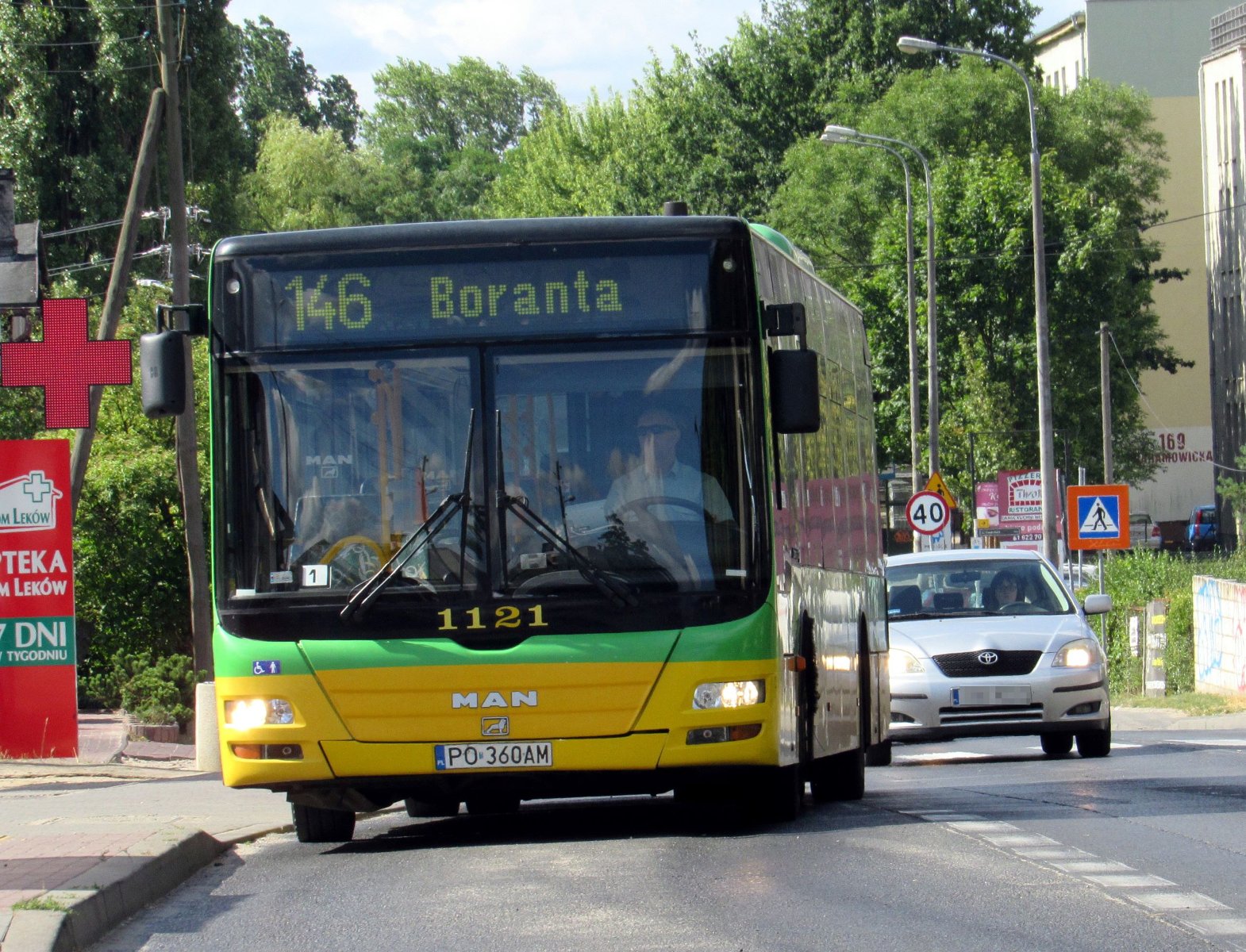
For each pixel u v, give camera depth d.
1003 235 154.12
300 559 27.16
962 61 172.00
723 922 20.09
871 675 40.00
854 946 18.59
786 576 28.50
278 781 26.97
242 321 27.81
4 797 38.75
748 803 30.12
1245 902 21.12
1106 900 21.25
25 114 124.25
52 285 118.38
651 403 27.22
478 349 27.42
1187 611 80.50
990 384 142.88
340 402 27.48
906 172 120.69
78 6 126.44
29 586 48.50
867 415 43.06
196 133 127.38
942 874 23.34
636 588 26.66
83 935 20.45
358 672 26.73
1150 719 66.12
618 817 33.75
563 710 26.52
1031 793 34.56
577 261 27.56
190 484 70.00
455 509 27.00
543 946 18.98
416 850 28.47
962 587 51.12
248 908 22.95
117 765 49.25
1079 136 173.50
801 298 33.47
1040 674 47.09
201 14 127.81
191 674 69.44
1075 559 121.94
